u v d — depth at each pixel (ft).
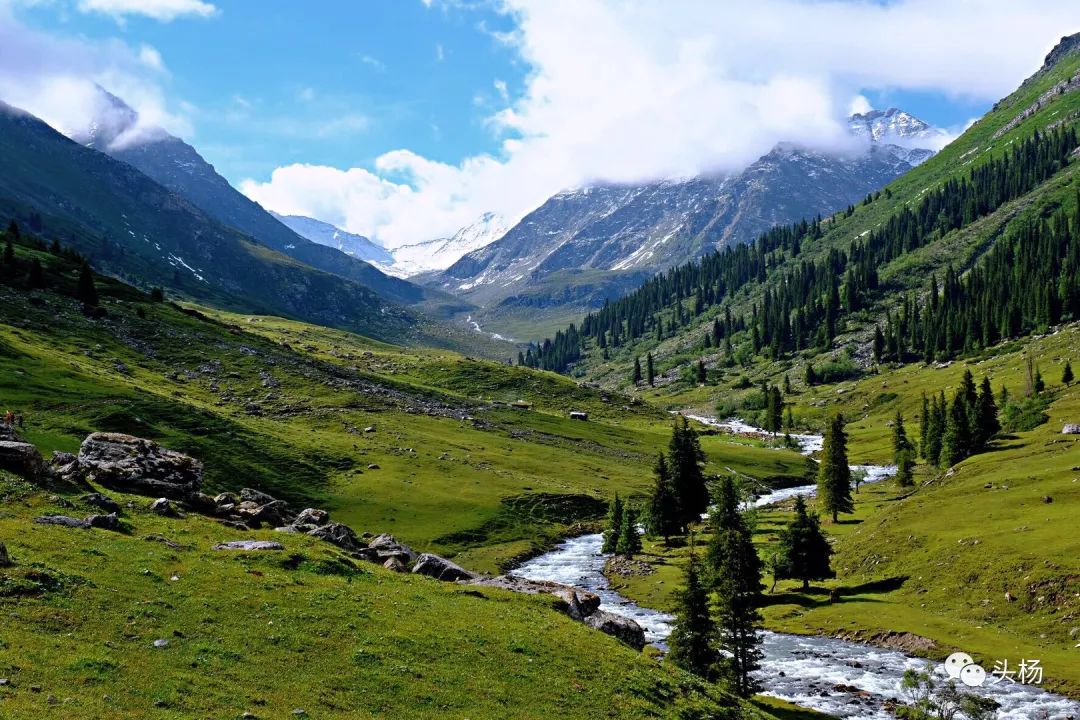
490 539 363.56
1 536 116.88
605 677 124.06
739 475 588.50
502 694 108.99
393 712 97.09
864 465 615.16
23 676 81.30
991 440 451.94
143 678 88.79
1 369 371.56
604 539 372.79
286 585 130.41
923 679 194.49
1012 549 252.42
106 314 565.94
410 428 529.86
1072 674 188.14
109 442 187.42
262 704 90.68
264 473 362.12
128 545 129.39
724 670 180.24
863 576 296.92
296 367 600.80
